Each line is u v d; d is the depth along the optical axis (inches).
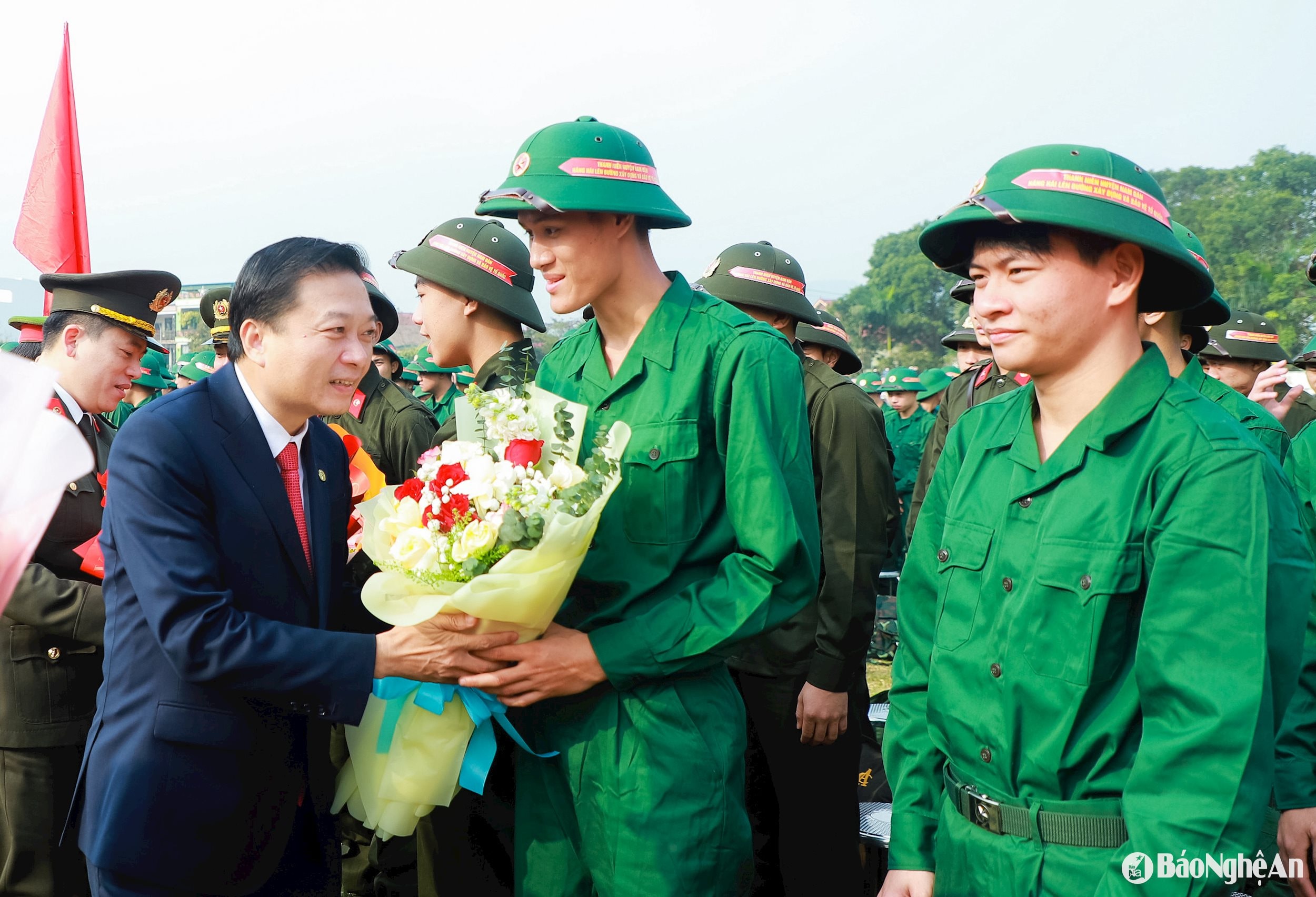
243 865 85.3
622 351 94.3
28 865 119.0
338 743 144.7
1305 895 91.2
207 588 80.5
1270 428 112.3
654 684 88.4
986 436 75.9
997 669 68.7
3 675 116.4
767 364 88.3
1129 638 64.7
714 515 91.2
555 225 87.4
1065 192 64.7
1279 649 61.6
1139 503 64.4
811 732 125.1
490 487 81.4
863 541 123.9
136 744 82.1
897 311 3506.4
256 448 86.6
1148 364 67.4
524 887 96.2
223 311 200.4
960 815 72.1
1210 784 58.7
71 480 43.2
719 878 89.0
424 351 319.0
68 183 182.5
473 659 86.1
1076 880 64.0
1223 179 2464.3
